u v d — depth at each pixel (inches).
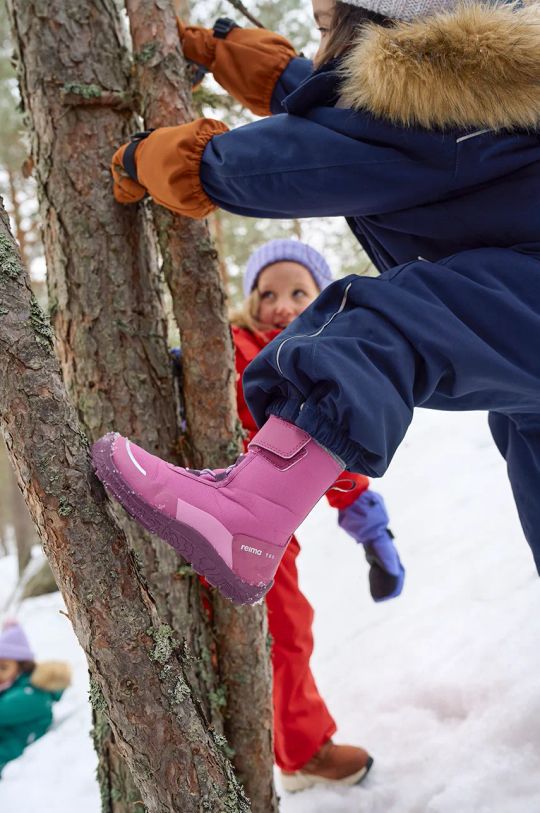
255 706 61.5
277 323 86.5
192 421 63.1
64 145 62.4
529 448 53.5
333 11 49.6
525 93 42.6
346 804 69.4
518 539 102.3
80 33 63.2
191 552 41.6
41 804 95.3
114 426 61.4
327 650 102.1
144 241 64.9
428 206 46.9
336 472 42.3
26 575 238.7
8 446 40.4
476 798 61.2
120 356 61.9
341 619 109.1
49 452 39.5
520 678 73.2
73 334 62.5
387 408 40.3
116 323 62.0
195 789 41.6
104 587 40.3
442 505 126.0
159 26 63.4
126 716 41.0
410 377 41.8
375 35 45.0
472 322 43.7
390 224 49.0
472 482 130.4
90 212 62.1
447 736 72.5
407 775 70.1
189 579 61.9
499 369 43.1
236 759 60.9
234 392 63.9
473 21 43.5
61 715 120.3
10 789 100.1
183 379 64.3
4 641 116.6
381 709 81.6
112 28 65.0
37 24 62.5
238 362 78.4
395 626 97.3
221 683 61.8
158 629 42.4
